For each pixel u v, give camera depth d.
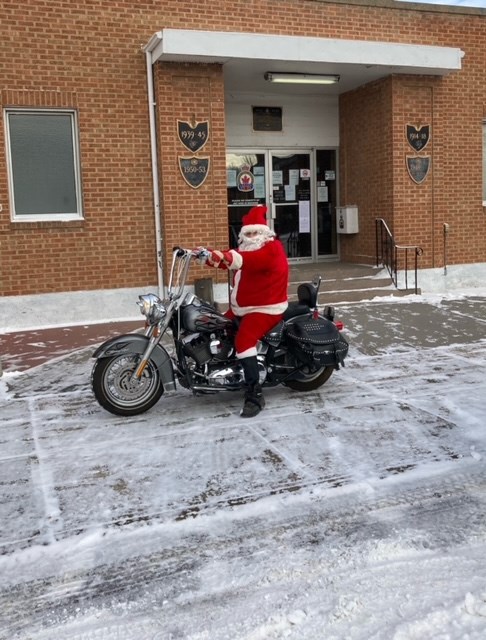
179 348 5.47
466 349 7.55
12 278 9.53
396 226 11.42
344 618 2.82
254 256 5.27
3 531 3.66
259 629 2.76
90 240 9.87
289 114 12.54
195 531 3.61
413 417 5.33
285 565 3.25
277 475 4.29
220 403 5.86
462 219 12.30
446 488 4.05
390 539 3.45
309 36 10.80
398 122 11.25
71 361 7.46
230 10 10.30
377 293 11.04
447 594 2.97
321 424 5.23
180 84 9.84
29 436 5.13
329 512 3.77
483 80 12.10
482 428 5.05
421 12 11.54
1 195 9.38
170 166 9.91
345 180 12.83
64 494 4.09
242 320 5.45
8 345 8.39
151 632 2.77
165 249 10.04
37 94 9.39
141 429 5.22
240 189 12.48
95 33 9.59
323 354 5.63
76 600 3.02
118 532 3.61
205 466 4.46
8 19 9.16
